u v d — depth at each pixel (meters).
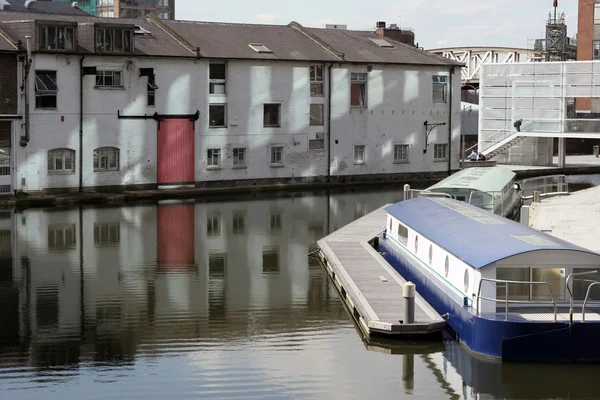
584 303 18.44
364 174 52.38
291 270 27.86
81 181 42.97
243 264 28.59
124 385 17.64
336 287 25.66
